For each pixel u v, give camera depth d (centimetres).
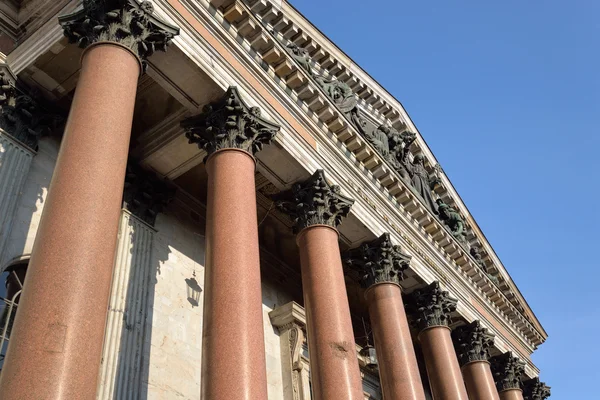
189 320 1945
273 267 2562
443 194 3425
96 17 1405
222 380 1252
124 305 1697
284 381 2216
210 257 1472
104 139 1195
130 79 1345
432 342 2573
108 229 1095
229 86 1723
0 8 1720
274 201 2105
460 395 2422
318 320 1758
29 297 974
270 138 1789
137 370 1634
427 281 2680
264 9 2422
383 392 2077
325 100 2162
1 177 1502
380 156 2475
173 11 1619
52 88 1706
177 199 2181
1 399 871
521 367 3519
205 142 1747
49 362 898
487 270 3666
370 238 2366
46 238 1041
